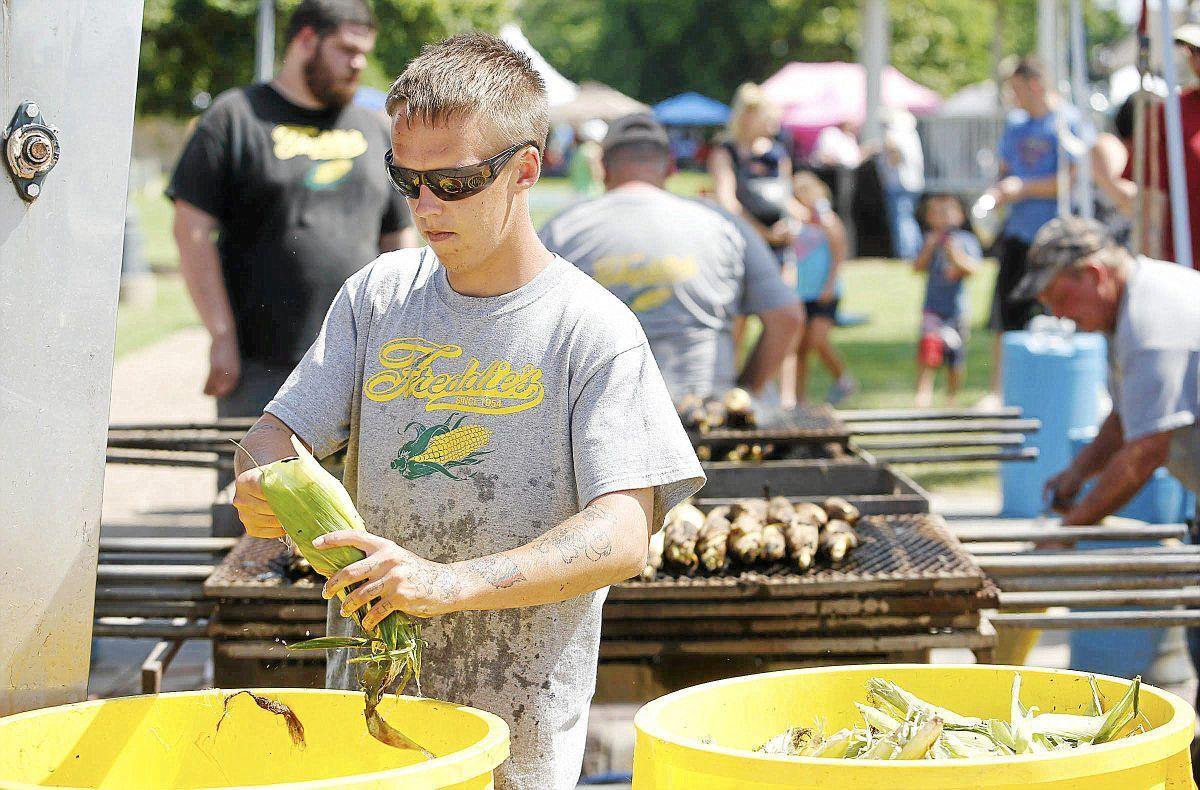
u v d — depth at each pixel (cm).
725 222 497
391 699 183
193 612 307
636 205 484
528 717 200
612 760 308
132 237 1925
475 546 197
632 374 193
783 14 4450
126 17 181
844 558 311
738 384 530
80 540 187
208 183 464
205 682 448
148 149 4131
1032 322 809
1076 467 463
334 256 468
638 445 191
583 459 191
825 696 201
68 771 179
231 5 1492
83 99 179
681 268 479
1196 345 400
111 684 475
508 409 196
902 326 1702
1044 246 417
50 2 176
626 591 296
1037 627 316
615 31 4688
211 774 188
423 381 200
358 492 206
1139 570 317
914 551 317
